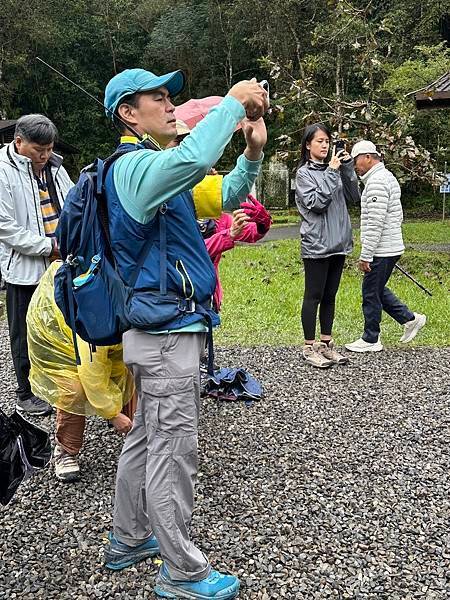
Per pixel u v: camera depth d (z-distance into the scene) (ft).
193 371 7.04
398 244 17.33
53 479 10.73
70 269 7.37
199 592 7.39
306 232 16.11
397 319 18.25
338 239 16.20
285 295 25.54
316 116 36.04
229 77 96.27
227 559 8.39
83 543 8.86
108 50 103.96
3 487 7.84
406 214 75.20
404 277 29.32
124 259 6.89
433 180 34.40
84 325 7.16
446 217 70.03
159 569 8.08
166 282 6.87
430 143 67.00
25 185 12.97
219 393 14.38
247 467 11.07
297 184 16.11
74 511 9.71
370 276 17.54
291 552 8.57
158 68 104.99
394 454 11.56
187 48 97.14
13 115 95.25
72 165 99.50
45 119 12.87
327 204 15.71
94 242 7.11
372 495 10.10
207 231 11.56
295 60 83.87
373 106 35.40
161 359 6.95
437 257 35.70
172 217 6.90
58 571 8.23
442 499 9.96
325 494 10.13
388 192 16.88
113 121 7.34
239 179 7.58
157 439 7.11
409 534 9.00
